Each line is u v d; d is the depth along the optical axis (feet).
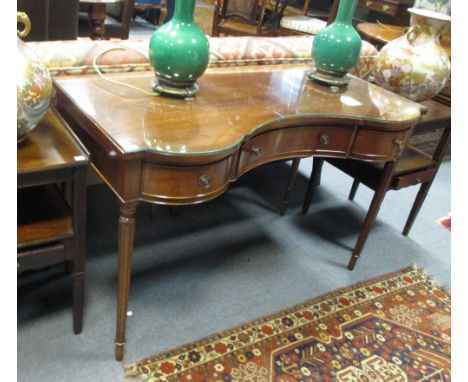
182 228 6.42
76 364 4.17
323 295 5.60
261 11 10.85
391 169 5.47
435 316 5.59
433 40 5.86
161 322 4.81
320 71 5.39
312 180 6.98
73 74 4.42
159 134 3.54
